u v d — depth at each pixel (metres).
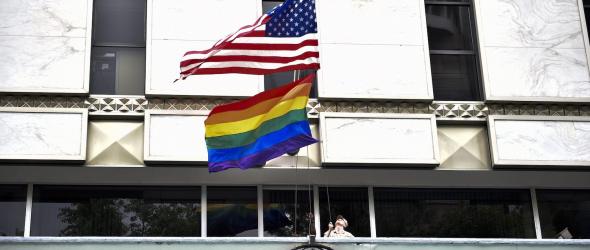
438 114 21.61
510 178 21.97
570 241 18.50
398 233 21.70
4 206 20.88
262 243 18.02
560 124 21.77
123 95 21.14
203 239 17.89
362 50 21.70
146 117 20.75
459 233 21.89
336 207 21.69
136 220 21.16
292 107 18.42
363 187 21.91
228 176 21.22
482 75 21.95
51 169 20.62
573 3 22.73
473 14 22.64
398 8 22.16
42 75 20.77
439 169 21.28
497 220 22.11
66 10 21.30
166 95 20.94
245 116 18.64
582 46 22.39
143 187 21.41
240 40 18.52
